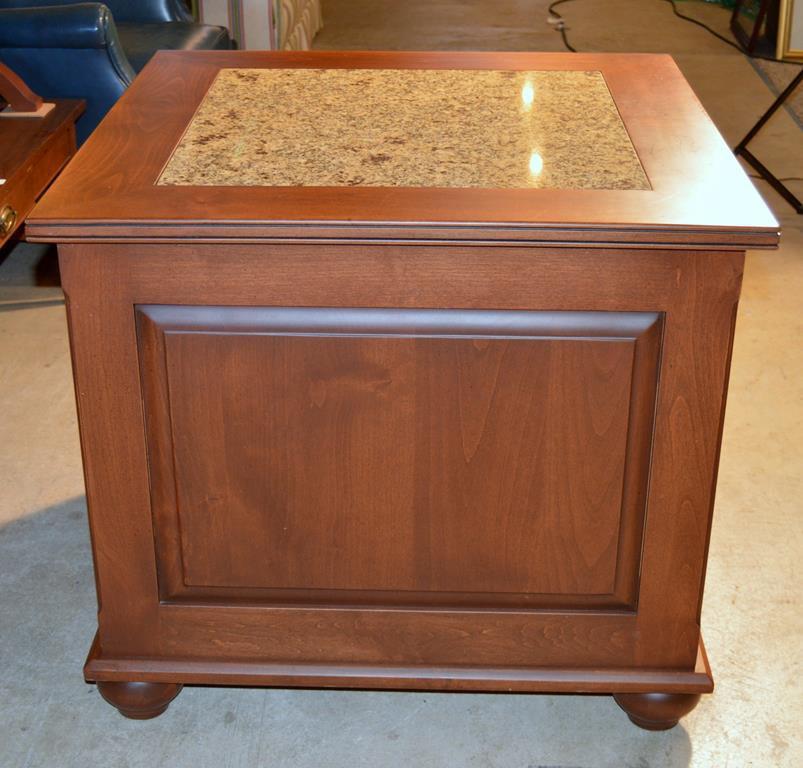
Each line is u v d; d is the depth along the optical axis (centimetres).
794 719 180
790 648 194
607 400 149
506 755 173
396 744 175
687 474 152
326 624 164
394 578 161
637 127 167
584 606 163
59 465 244
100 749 174
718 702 183
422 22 618
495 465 153
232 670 167
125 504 156
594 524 157
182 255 140
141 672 167
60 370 279
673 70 194
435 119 171
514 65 197
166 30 372
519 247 137
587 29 603
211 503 157
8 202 244
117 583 162
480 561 160
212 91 183
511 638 164
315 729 178
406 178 148
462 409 150
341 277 141
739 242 134
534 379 148
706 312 142
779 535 222
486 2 660
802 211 369
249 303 143
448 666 166
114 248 140
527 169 151
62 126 279
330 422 151
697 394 147
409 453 153
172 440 153
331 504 157
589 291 142
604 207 138
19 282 322
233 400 150
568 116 172
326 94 182
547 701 184
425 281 141
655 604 161
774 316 304
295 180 148
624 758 173
